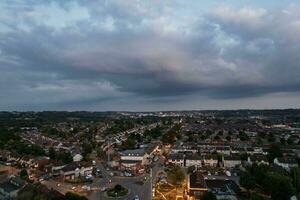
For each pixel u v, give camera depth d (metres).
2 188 147.00
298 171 150.88
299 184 139.25
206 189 137.00
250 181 142.62
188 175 173.75
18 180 158.38
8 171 195.12
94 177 180.62
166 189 149.62
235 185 147.62
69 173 183.88
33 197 131.62
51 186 161.00
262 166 164.75
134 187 157.12
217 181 153.00
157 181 166.12
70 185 163.38
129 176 182.25
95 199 137.62
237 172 183.38
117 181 170.88
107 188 154.88
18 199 132.38
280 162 190.25
